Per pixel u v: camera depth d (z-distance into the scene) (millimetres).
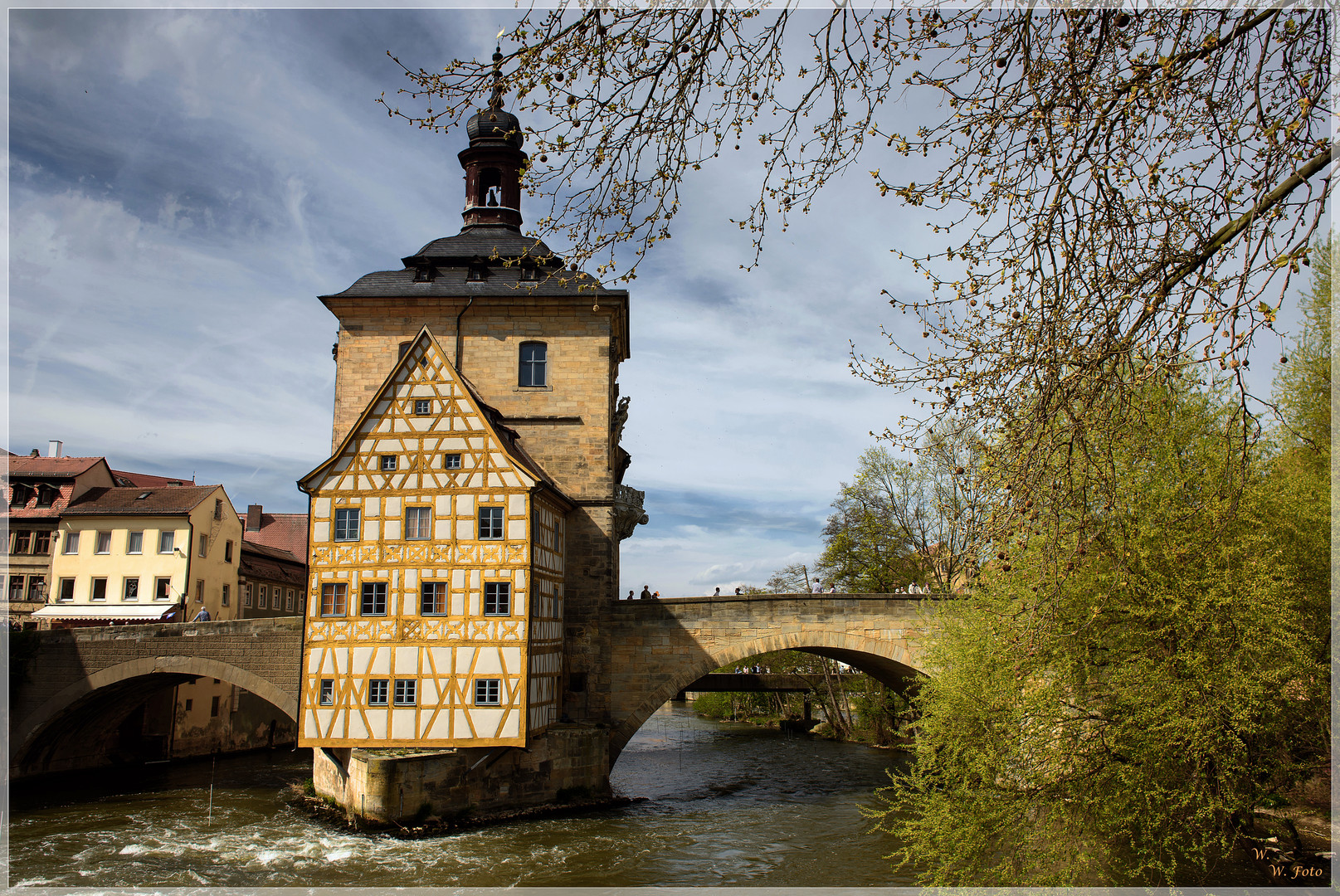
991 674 14430
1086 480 7012
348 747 25391
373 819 23828
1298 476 14523
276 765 39969
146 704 39406
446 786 24781
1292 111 6066
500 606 25766
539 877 19875
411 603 25953
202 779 35156
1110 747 13477
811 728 57562
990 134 6438
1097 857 13578
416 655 25672
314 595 26219
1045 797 13695
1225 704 12508
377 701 25547
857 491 40312
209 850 22281
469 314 33469
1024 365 6820
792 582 53750
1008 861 13812
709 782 34625
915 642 29922
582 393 32906
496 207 37125
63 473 42656
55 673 31406
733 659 30484
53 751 33969
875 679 44438
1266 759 13500
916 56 6258
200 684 41969
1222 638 12938
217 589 44625
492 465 26469
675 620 30828
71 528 41625
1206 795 12867
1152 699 13117
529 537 26031
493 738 25125
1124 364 6836
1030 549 9273
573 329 33344
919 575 38219
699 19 6113
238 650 31062
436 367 27141
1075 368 6617
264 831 24500
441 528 26266
